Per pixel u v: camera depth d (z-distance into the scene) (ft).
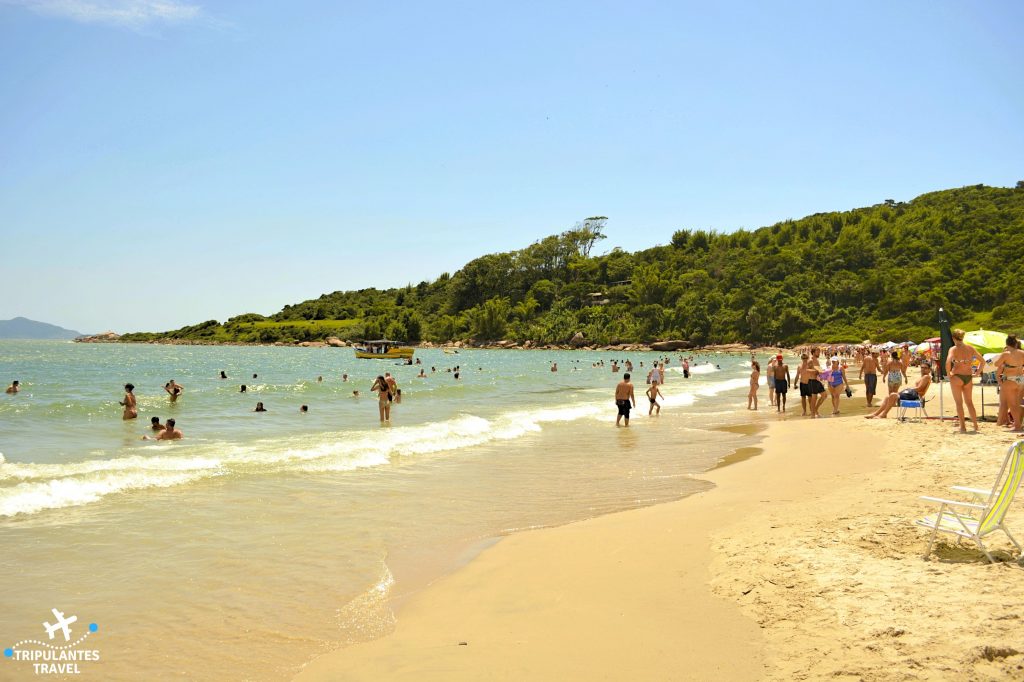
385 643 17.02
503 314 474.49
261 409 76.38
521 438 55.62
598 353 372.38
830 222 486.79
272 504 31.37
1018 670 13.26
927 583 17.76
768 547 22.20
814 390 67.62
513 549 24.84
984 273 352.28
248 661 16.10
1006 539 21.17
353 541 25.91
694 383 128.47
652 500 33.09
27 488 32.35
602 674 14.69
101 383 119.44
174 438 51.90
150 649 16.70
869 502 27.63
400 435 54.85
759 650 15.30
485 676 14.87
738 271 446.60
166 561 23.09
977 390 71.87
